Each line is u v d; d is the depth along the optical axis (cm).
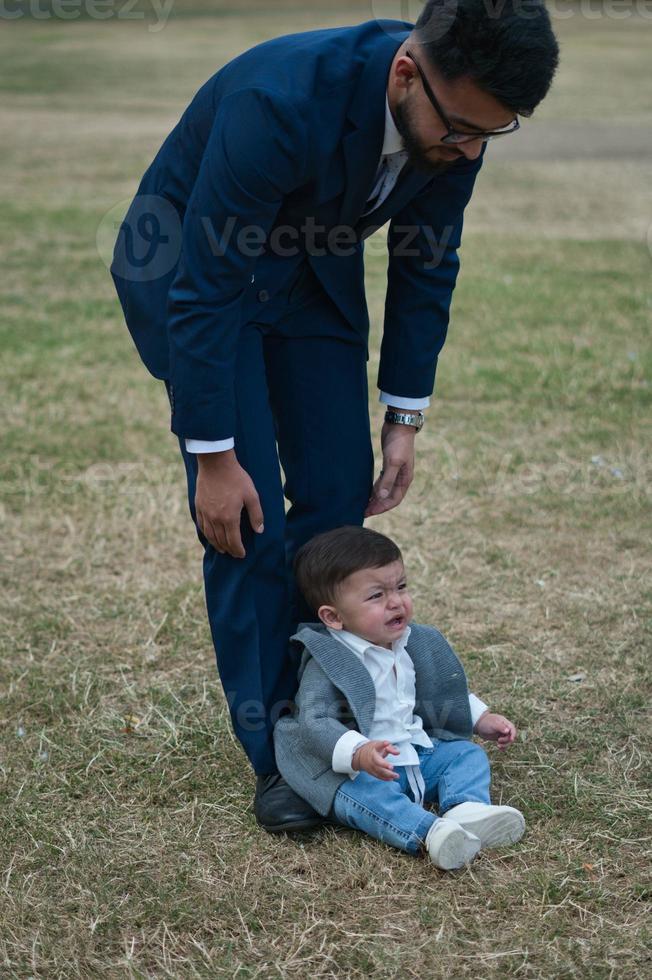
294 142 225
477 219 1020
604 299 756
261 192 227
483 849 253
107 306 753
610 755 290
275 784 265
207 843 259
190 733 302
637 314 721
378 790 255
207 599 265
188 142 251
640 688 323
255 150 224
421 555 407
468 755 267
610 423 536
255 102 225
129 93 1825
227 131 227
